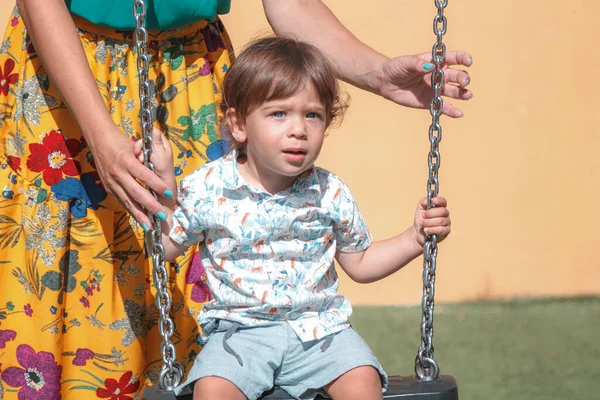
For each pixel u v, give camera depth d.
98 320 5.78
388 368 10.90
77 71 5.23
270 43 5.36
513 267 14.72
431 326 5.26
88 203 5.76
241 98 5.25
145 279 5.95
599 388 10.56
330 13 6.46
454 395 5.06
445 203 5.36
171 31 5.90
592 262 14.73
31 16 5.31
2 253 5.73
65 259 5.75
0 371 5.69
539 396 10.28
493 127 14.58
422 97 6.02
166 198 5.32
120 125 5.80
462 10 14.46
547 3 14.48
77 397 5.76
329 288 5.47
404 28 14.44
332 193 5.51
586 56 14.56
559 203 14.67
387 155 14.48
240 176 5.40
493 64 14.54
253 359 5.17
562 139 14.61
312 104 5.20
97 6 5.61
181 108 5.93
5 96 5.87
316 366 5.20
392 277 14.59
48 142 5.70
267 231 5.34
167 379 5.03
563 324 13.22
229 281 5.35
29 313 5.68
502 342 12.34
